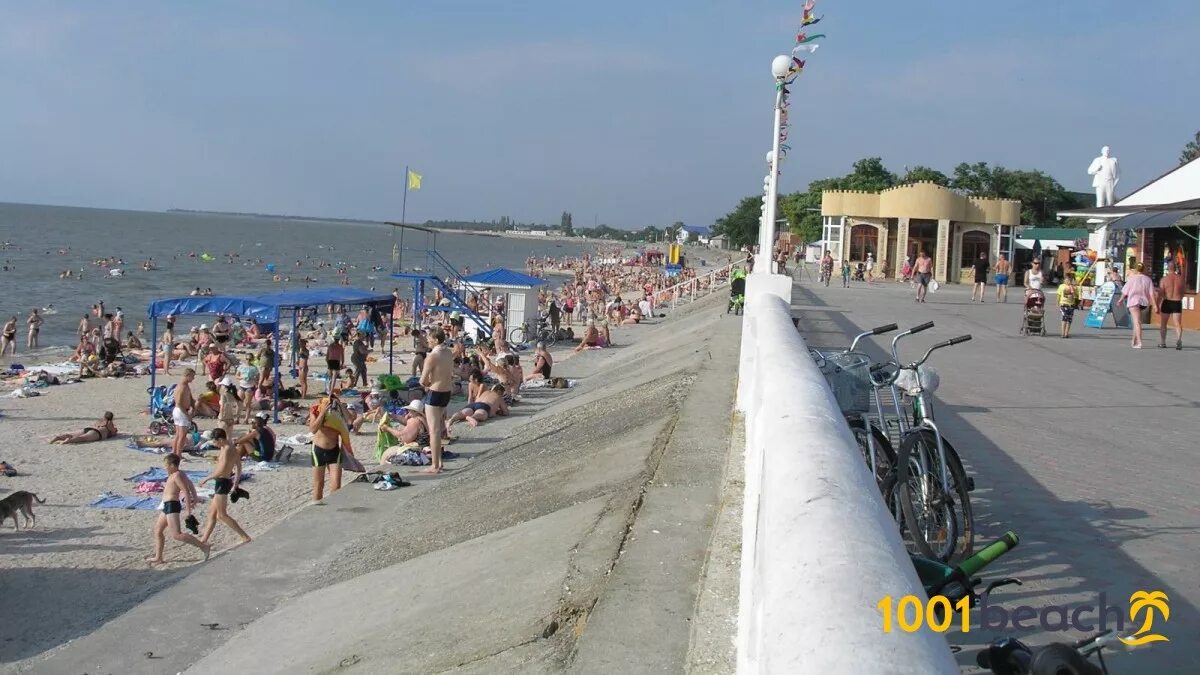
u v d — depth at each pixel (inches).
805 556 65.0
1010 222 1695.4
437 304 1706.4
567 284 2923.2
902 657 50.7
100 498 648.4
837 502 73.9
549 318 1536.7
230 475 552.4
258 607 363.9
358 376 1123.9
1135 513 248.2
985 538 227.9
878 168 3275.1
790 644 54.6
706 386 506.6
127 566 525.0
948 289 1460.4
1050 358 596.7
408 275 1438.2
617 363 1178.6
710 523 267.3
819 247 2733.8
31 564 523.2
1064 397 439.5
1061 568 206.7
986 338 718.5
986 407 411.2
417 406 682.2
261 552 423.5
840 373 245.3
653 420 485.4
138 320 2062.0
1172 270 854.5
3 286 2659.9
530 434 673.0
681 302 2096.5
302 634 315.3
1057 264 1845.5
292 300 964.6
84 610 461.4
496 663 219.9
